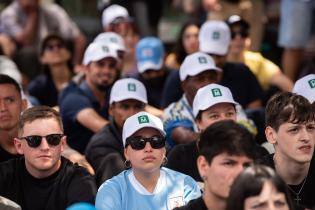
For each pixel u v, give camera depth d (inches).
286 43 1201.4
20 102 767.1
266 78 1078.4
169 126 823.7
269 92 1063.0
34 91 1082.1
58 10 1327.5
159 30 1481.3
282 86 1069.8
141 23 1396.4
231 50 1054.4
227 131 523.2
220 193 523.2
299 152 617.0
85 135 926.4
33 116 666.8
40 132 660.7
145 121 642.8
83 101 931.3
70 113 927.7
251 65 1077.1
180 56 1114.1
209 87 740.0
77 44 1323.8
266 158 649.6
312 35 1247.5
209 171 526.6
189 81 832.9
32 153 662.5
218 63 957.8
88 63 944.9
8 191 673.0
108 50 940.6
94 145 799.1
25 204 671.1
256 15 1264.8
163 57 1046.4
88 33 1422.2
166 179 651.5
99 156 788.6
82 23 1446.9
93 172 790.5
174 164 724.0
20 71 1240.8
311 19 1199.6
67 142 931.3
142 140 638.5
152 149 639.8
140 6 1398.9
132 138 640.4
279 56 1288.1
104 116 944.9
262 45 1289.4
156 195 642.8
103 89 944.9
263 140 887.7
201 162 534.3
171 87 951.6
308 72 1160.2
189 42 1097.4
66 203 666.8
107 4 1392.7
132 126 643.5
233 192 462.6
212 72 834.8
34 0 1300.4
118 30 1210.0
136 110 815.1
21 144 670.5
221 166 521.3
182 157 725.3
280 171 633.6
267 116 634.8
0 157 760.3
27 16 1307.8
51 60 1081.4
